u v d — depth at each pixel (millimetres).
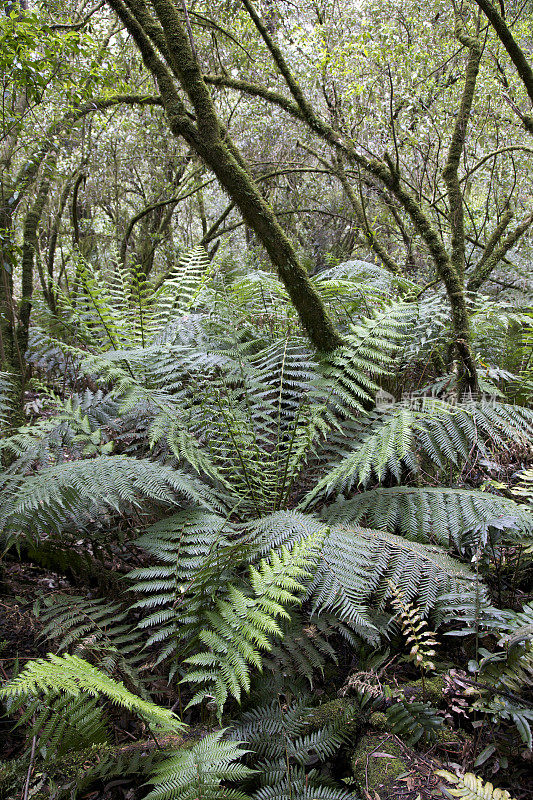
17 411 3008
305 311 2459
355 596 1607
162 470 1960
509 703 1360
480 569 1859
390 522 1978
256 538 1863
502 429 2236
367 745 1448
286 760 1406
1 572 2199
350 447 2465
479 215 5484
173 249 7133
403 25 4488
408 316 2775
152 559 2250
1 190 3373
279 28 5273
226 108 6793
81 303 2814
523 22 4703
